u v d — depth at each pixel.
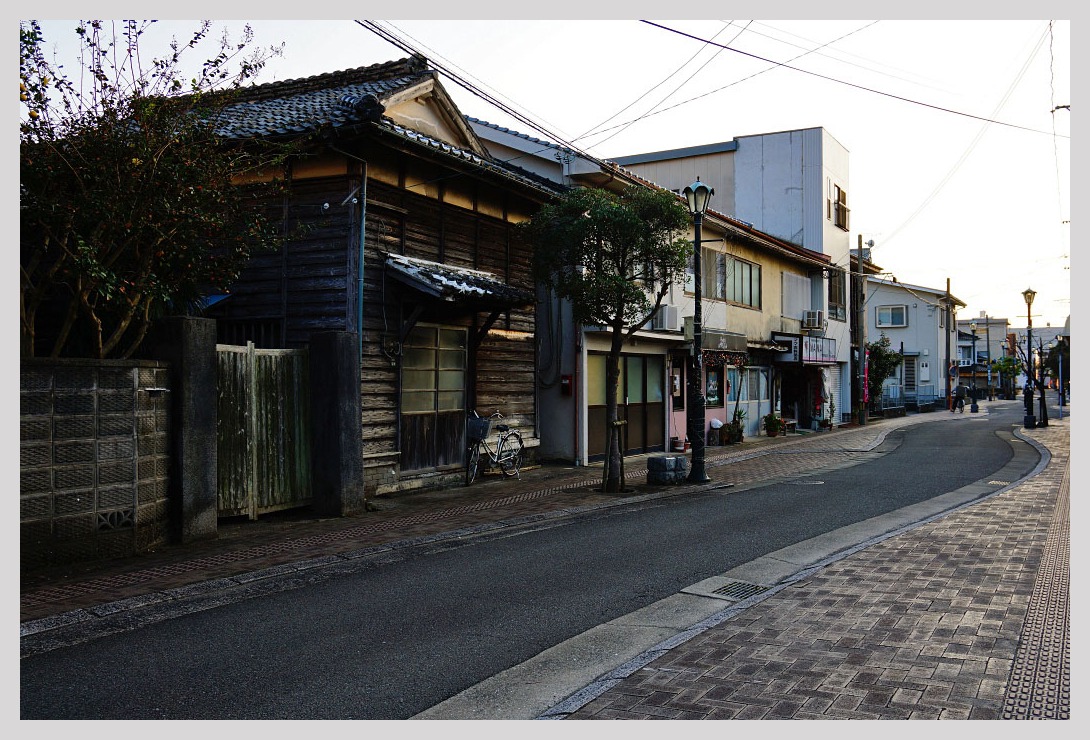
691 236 20.66
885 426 31.89
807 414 30.16
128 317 8.59
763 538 9.36
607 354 18.36
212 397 9.32
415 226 13.17
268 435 10.59
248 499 10.27
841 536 9.40
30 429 7.32
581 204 12.96
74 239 8.17
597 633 5.95
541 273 13.58
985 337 90.69
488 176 13.95
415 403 13.26
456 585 7.35
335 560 8.32
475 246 14.68
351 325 11.77
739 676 4.88
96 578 7.37
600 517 11.16
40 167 7.77
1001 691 4.54
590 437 17.73
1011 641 5.39
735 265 23.86
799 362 27.59
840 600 6.51
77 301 8.21
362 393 11.92
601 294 12.74
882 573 7.37
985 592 6.65
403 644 5.70
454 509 11.57
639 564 8.12
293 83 15.48
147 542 8.45
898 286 50.72
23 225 8.00
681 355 21.66
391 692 4.82
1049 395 81.50
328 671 5.17
